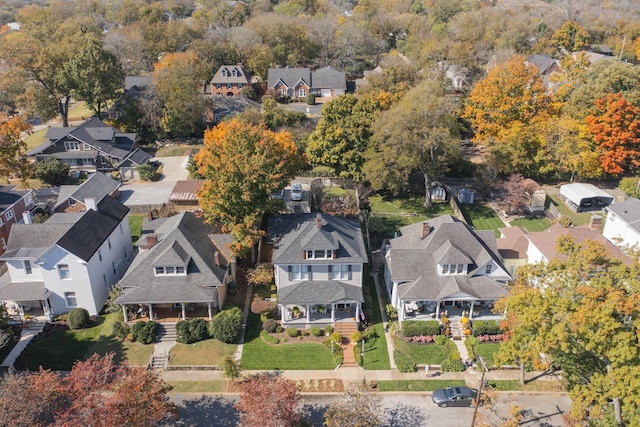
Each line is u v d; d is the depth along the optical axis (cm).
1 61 9819
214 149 5556
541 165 7712
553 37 14325
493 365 4441
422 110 6869
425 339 4681
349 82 12719
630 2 19400
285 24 14038
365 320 4956
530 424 3862
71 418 3312
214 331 4647
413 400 4103
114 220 5522
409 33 15538
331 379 4291
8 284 4853
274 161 5431
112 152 8450
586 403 3369
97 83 9344
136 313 4888
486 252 4984
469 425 3869
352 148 7431
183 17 19038
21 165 7469
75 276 4769
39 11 15175
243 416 3522
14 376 3438
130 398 3253
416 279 4866
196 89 9881
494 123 8038
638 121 7475
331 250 4812
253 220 5066
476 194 7619
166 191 7806
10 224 6116
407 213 7144
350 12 19188
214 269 4956
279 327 4822
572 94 8425
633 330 3147
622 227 5922
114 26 16850
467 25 14238
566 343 3159
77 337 4700
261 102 11731
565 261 3625
